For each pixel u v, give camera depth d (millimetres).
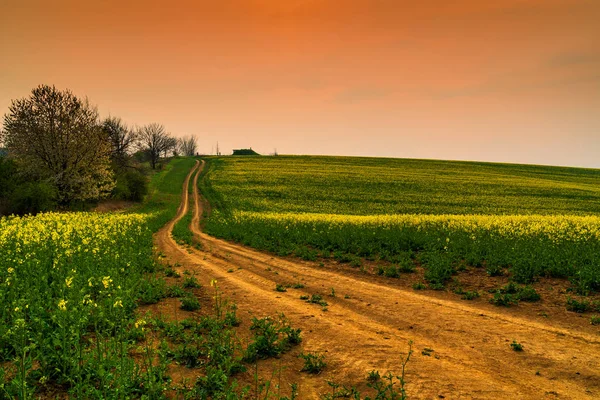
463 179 74812
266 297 10852
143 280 11148
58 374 5719
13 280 9055
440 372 6047
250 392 5488
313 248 20328
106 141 45031
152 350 6477
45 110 40312
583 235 18297
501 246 15805
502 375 5945
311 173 83250
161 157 117688
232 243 24578
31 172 39562
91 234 19094
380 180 72750
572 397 5250
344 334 7840
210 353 6484
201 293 11273
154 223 34969
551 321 8570
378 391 5418
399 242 18766
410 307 9859
